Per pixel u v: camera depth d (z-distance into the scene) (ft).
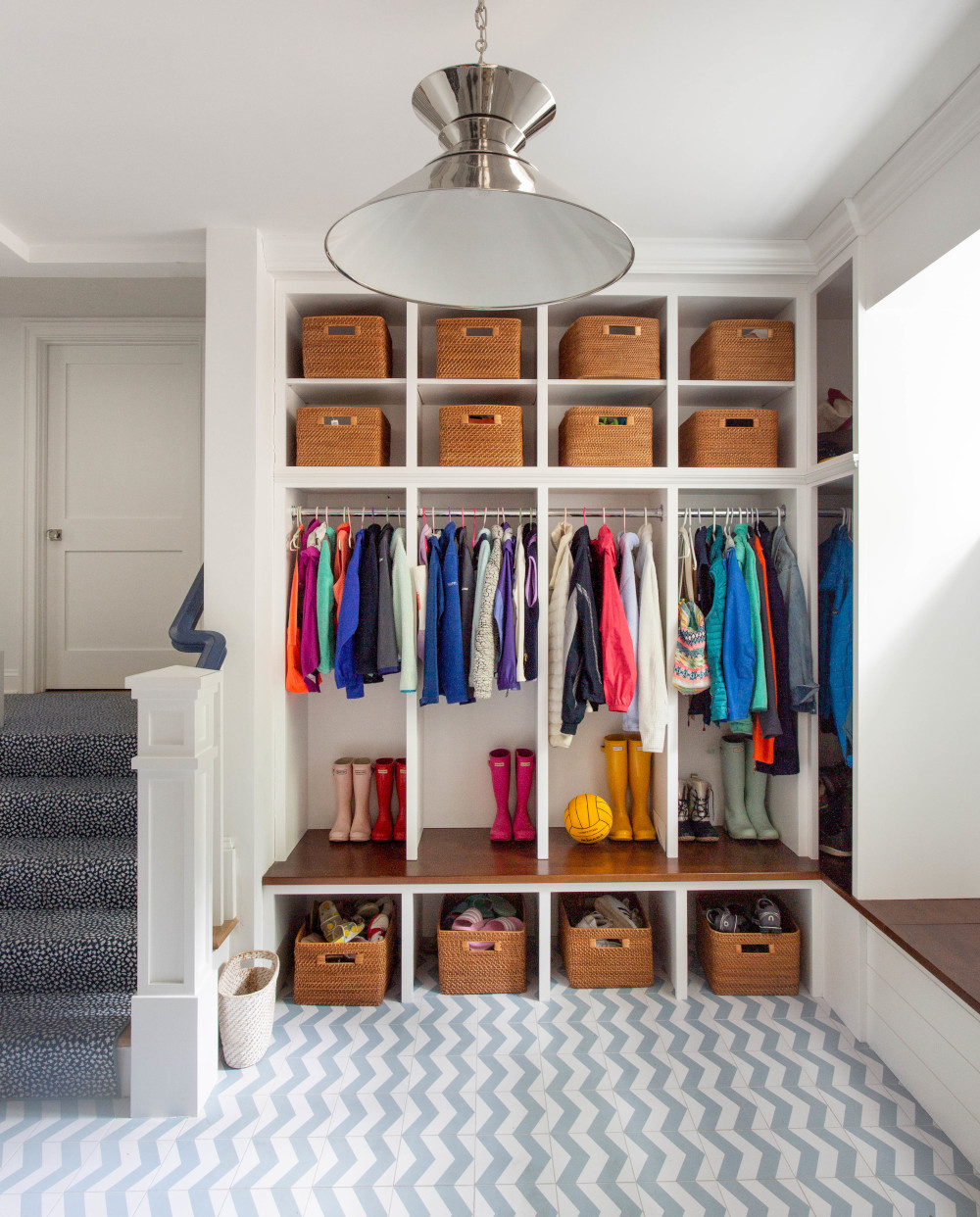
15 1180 5.74
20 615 12.74
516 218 3.92
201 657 7.55
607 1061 7.29
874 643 7.61
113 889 7.85
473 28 5.26
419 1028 7.93
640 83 5.86
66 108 6.20
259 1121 6.44
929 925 6.98
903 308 7.65
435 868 8.68
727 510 9.59
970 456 7.66
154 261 8.78
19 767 9.16
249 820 8.23
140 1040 6.50
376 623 8.66
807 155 6.87
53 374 13.05
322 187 7.49
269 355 8.82
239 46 5.46
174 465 13.10
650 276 8.93
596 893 9.94
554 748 10.44
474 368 9.00
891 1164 5.89
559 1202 5.55
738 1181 5.74
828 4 5.02
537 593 8.86
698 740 10.43
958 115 6.04
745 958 8.57
